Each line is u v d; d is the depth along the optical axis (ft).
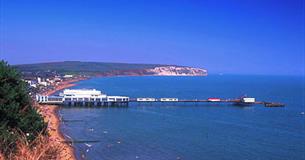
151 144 248.93
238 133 307.37
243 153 230.27
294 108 538.47
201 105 556.92
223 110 495.41
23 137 64.03
